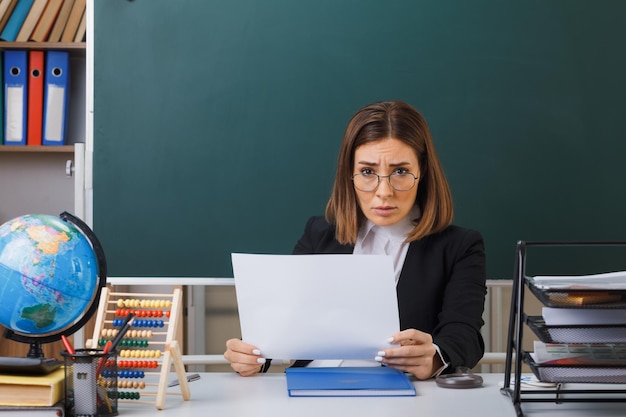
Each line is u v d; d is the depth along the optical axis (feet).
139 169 8.73
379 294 4.91
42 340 4.37
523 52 8.71
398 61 8.70
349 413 4.15
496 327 9.43
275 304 5.03
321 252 6.40
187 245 8.73
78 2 9.82
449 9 8.70
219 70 8.73
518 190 8.71
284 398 4.56
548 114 8.70
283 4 8.71
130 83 8.73
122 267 8.75
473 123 8.70
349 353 5.08
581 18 8.68
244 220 8.75
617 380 4.21
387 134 5.75
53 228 4.19
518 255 4.47
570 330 4.27
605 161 8.68
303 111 8.72
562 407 4.44
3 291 4.04
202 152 8.74
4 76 9.77
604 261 8.66
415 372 5.09
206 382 5.12
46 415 3.95
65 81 9.84
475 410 4.28
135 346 4.77
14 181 10.62
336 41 8.71
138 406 4.37
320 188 8.72
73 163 10.57
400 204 5.81
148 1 8.71
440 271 6.07
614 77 8.68
